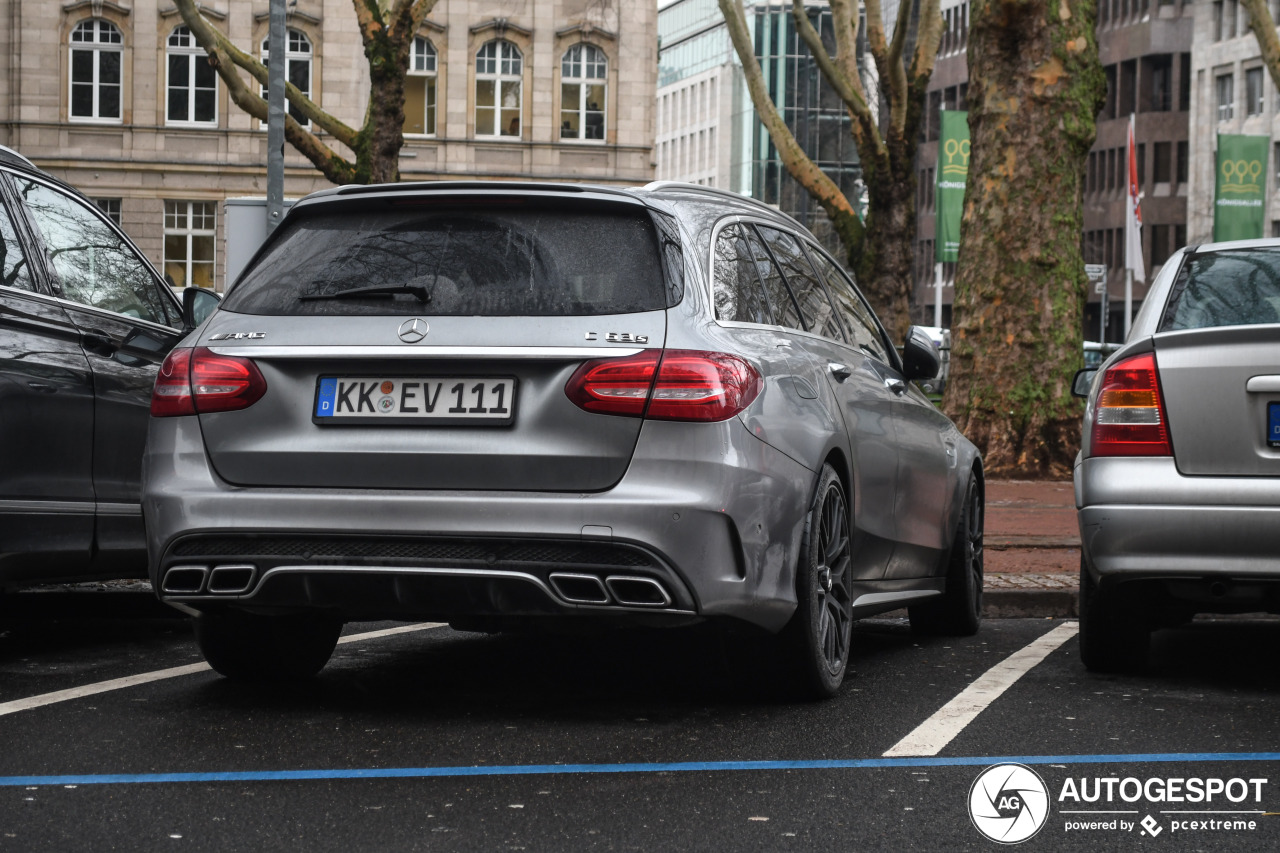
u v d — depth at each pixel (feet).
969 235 61.00
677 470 15.84
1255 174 142.92
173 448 16.83
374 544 16.06
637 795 13.80
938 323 204.85
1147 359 19.24
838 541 18.66
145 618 26.11
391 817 13.00
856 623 26.73
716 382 16.06
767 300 18.70
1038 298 59.98
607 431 15.88
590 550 15.75
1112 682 20.24
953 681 20.21
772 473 16.62
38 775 14.32
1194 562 18.71
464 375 16.14
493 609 16.05
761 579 16.55
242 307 17.17
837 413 18.81
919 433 22.63
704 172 387.14
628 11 172.24
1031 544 34.81
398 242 17.08
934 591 23.84
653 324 16.21
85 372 21.59
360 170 76.69
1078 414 60.23
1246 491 18.48
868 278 84.74
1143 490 18.90
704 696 18.70
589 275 16.53
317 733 16.28
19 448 20.34
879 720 17.34
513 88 171.42
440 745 15.75
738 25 83.56
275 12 62.54
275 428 16.49
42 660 21.30
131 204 163.12
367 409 16.26
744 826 12.86
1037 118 59.52
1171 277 20.99
